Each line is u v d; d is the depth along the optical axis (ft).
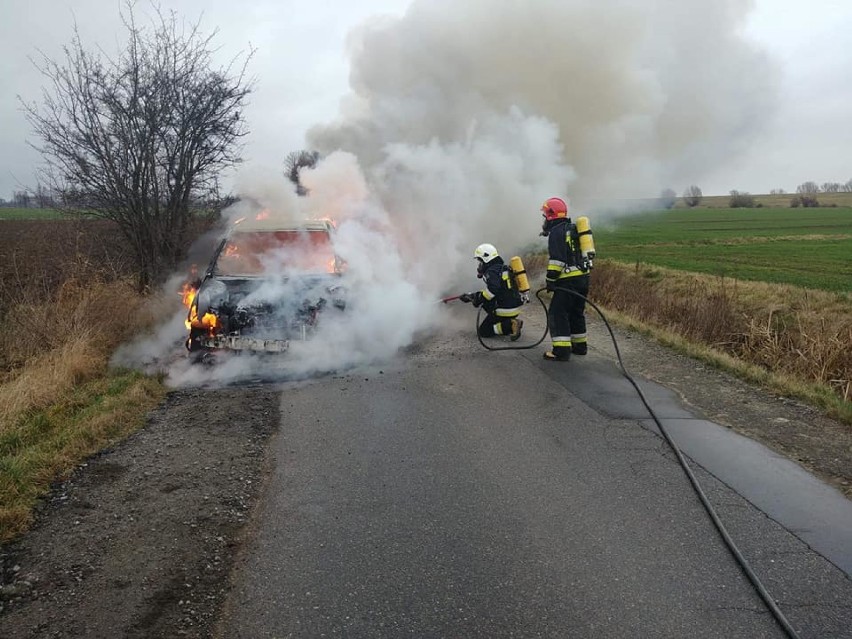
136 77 33.32
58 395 20.24
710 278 52.70
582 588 10.16
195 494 13.61
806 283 55.31
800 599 9.87
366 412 19.11
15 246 42.60
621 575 10.53
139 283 35.19
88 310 28.22
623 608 9.65
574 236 25.25
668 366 24.64
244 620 9.46
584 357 26.14
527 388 21.53
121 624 9.35
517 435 17.10
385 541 11.66
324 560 11.06
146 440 16.89
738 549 11.28
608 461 15.30
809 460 15.33
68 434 16.74
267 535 11.95
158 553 11.28
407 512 12.78
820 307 38.70
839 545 11.43
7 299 31.09
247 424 18.15
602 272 46.11
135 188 34.58
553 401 20.07
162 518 12.54
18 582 10.32
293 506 13.10
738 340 31.45
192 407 19.75
